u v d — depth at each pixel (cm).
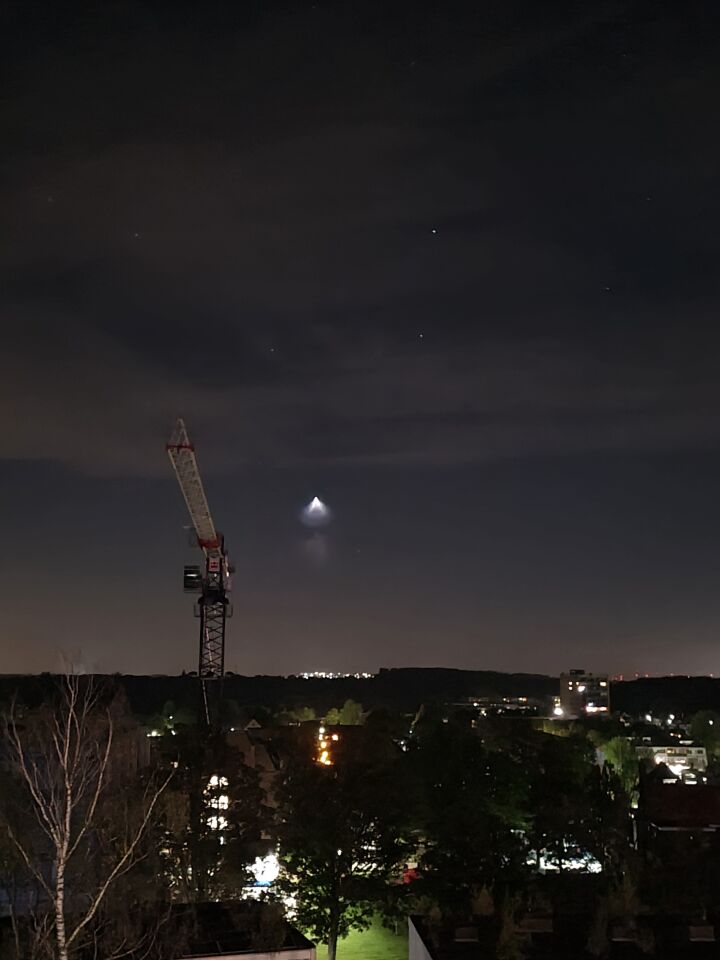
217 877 5116
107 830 3944
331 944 5344
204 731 5900
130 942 3294
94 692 3225
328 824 5419
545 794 6619
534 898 4712
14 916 3303
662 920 3994
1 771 3419
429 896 5522
